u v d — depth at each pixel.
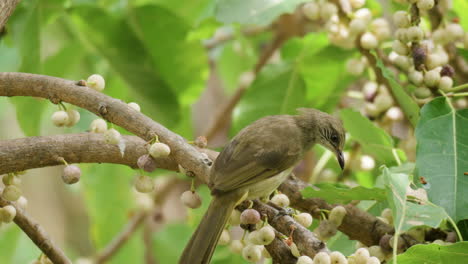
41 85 7.98
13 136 18.92
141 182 7.91
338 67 12.61
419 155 8.59
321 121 10.71
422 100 9.77
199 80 13.62
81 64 15.12
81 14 12.70
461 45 11.45
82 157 8.02
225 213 8.24
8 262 14.08
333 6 10.81
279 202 8.25
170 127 13.37
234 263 11.98
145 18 12.95
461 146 8.63
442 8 10.40
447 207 8.16
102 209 14.81
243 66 16.20
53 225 20.33
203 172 7.87
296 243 7.28
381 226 8.59
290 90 12.70
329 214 8.38
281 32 15.09
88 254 20.86
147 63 13.18
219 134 17.39
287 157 9.12
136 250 15.59
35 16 11.77
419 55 9.66
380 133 9.84
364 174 12.04
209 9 14.34
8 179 8.00
